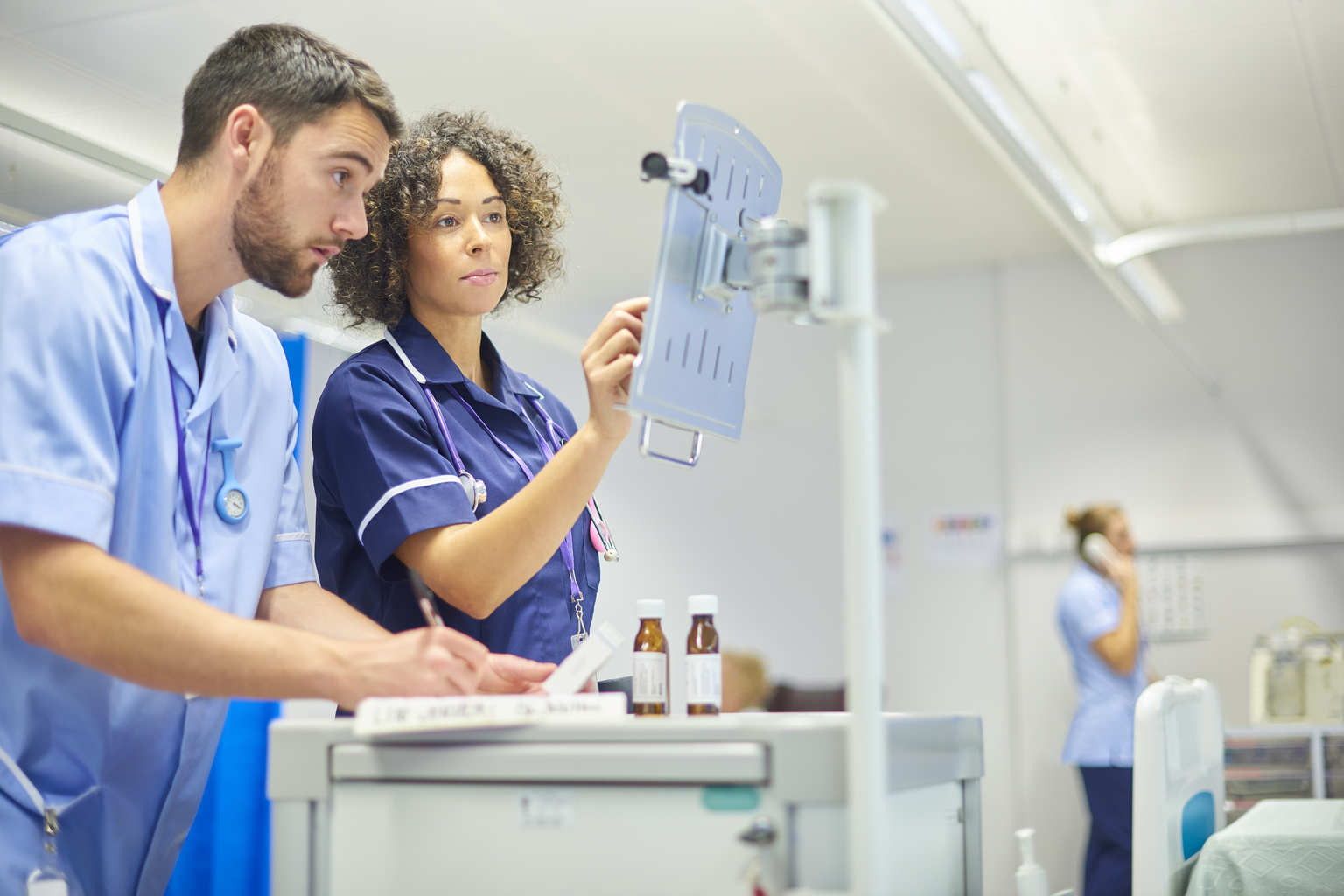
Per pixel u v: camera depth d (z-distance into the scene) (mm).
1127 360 5746
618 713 1033
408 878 1008
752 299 1014
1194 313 5652
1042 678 5680
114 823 1305
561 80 4000
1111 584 4629
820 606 6098
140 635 1069
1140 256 4434
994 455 5922
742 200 1252
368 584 1512
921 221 5391
